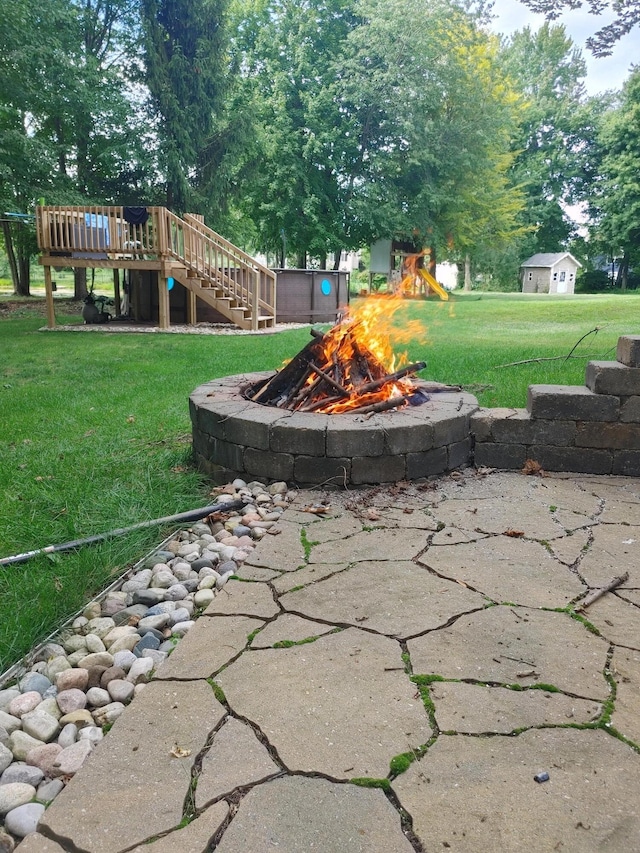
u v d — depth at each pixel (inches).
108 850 55.8
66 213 556.1
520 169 1780.3
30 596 105.5
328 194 1169.4
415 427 155.9
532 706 73.9
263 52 1144.8
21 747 72.1
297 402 181.6
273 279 581.9
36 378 329.1
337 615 95.3
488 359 335.9
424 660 83.3
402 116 1071.6
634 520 132.3
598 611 95.8
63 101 744.3
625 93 1544.0
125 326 597.3
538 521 131.8
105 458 183.9
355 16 1127.0
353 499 148.3
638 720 71.4
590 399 162.2
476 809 59.3
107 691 82.8
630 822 57.7
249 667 82.7
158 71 826.2
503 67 1341.0
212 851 55.4
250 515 140.6
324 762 65.6
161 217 533.6
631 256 1807.3
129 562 122.0
